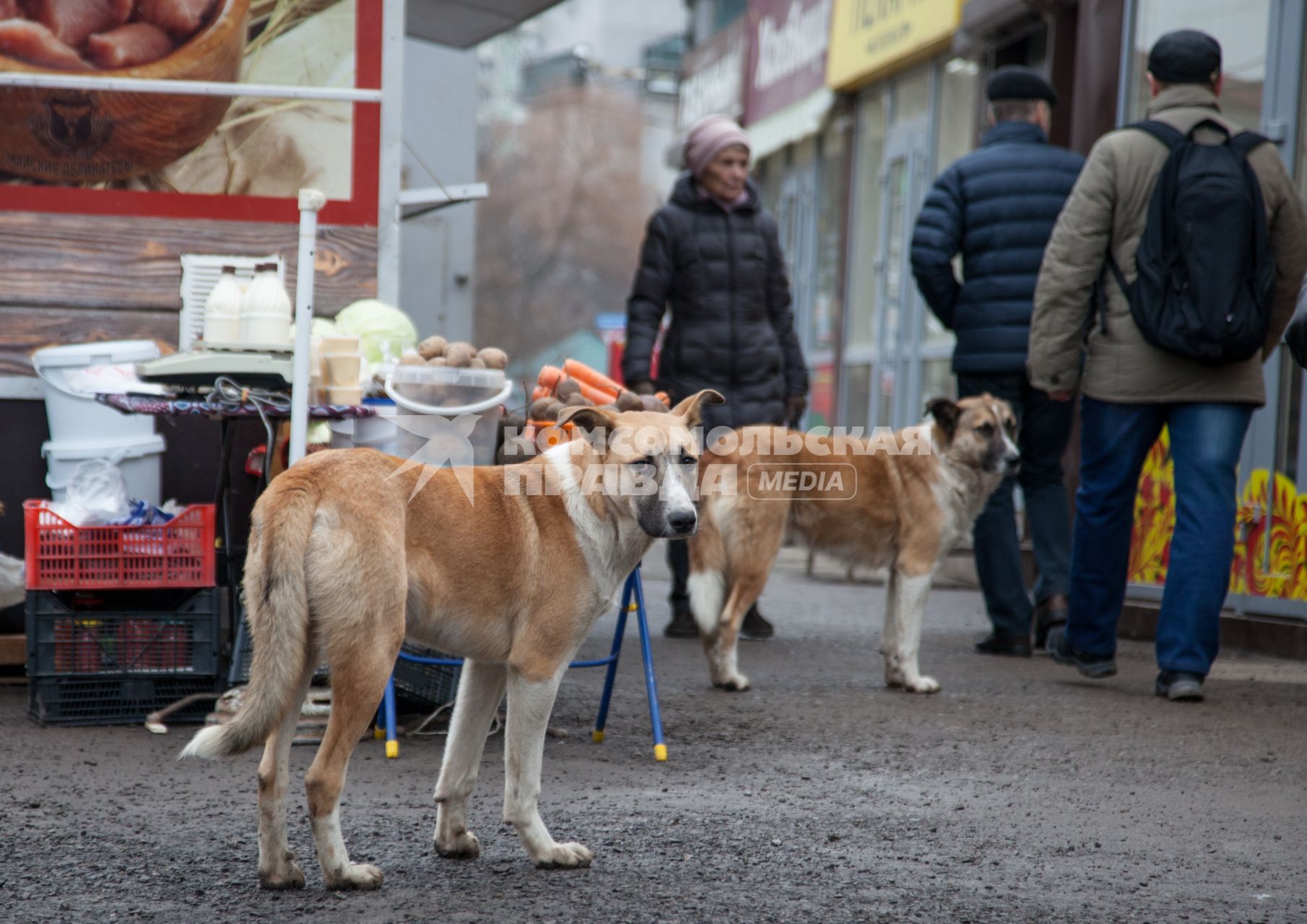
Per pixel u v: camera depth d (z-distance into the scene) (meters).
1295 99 10.14
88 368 7.98
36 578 6.93
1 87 8.34
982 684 8.58
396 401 6.64
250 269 8.73
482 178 68.88
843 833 5.21
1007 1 14.91
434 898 4.43
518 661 4.75
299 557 4.39
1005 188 9.95
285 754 4.51
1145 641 10.74
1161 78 8.34
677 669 9.09
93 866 4.70
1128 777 6.17
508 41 74.12
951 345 17.22
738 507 8.39
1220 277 7.64
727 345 10.53
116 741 6.65
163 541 7.07
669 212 10.52
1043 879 4.69
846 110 21.20
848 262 21.28
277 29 8.88
